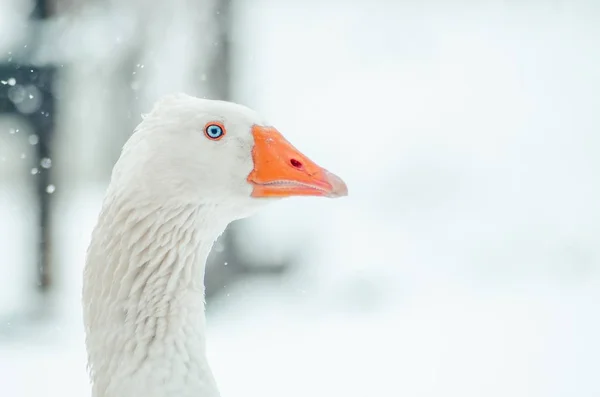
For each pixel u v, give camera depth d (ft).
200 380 17.49
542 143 80.79
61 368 37.68
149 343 17.30
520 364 39.60
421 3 103.09
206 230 17.80
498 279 53.47
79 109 48.49
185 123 17.31
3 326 43.04
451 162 77.46
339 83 92.84
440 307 47.70
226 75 49.90
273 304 47.44
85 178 53.16
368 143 81.76
